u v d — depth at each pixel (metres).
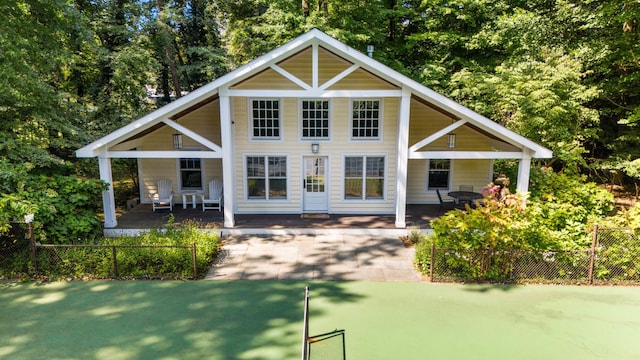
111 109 17.20
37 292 8.28
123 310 7.61
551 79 13.92
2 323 7.16
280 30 19.47
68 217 10.02
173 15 20.00
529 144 10.95
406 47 20.42
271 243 11.12
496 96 15.74
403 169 11.48
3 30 10.55
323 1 20.17
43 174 11.24
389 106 12.62
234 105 12.59
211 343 6.58
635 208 9.23
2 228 8.59
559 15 15.11
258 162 13.06
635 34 14.17
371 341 6.68
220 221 12.41
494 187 9.20
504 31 16.81
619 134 16.97
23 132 12.09
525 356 6.32
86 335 6.80
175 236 10.30
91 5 17.53
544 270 8.92
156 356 6.25
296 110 12.67
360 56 10.58
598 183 18.91
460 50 20.31
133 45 17.44
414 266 9.67
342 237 11.60
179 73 21.88
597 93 14.07
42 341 6.64
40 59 12.02
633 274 8.80
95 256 9.07
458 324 7.21
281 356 6.24
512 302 8.00
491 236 8.50
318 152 12.95
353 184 13.23
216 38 23.45
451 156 11.38
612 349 6.52
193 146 13.73
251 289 8.48
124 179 20.69
